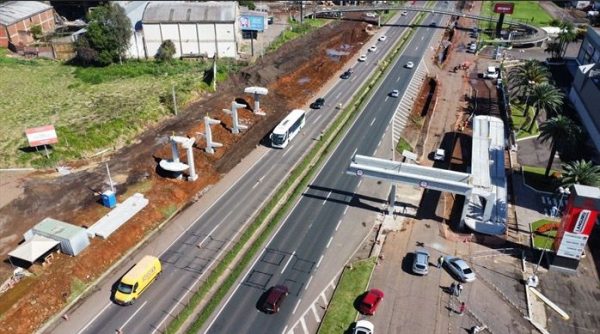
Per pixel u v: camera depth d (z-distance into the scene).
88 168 83.69
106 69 127.56
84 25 170.12
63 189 76.88
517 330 57.16
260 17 148.62
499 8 173.12
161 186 79.88
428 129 107.06
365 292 61.66
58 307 58.19
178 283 62.44
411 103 119.06
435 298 61.34
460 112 116.00
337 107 114.62
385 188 84.00
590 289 63.56
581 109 112.00
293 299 60.44
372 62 147.75
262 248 68.94
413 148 98.56
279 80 125.19
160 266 63.41
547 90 100.62
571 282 64.69
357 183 85.19
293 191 82.38
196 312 58.47
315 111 112.44
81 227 66.44
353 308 59.16
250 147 95.81
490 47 165.25
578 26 186.50
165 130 97.69
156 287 61.78
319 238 71.38
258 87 112.94
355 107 115.81
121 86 117.38
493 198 72.75
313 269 65.50
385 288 62.66
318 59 146.12
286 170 88.44
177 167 81.19
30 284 58.91
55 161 83.38
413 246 70.50
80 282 61.38
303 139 99.62
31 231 64.31
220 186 83.31
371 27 188.12
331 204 79.31
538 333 56.88
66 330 55.50
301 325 56.78
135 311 58.16
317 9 198.88
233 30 136.62
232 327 56.09
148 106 104.25
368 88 127.50
